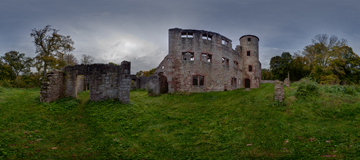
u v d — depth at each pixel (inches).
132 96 848.9
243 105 577.6
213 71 1063.0
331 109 438.6
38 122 383.2
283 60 1850.4
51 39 1144.8
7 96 591.5
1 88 722.8
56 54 1203.9
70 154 242.7
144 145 299.1
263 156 235.1
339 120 381.1
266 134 329.1
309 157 213.0
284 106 501.4
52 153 239.6
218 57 1095.6
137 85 1250.6
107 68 639.8
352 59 1393.9
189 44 1016.9
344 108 432.8
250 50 1325.0
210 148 286.4
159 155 254.5
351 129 310.8
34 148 253.0
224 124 418.3
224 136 339.0
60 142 295.7
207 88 1024.9
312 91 543.2
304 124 369.1
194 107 615.5
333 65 1314.0
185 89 983.0
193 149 282.7
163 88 973.8
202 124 432.1
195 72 1005.2
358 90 611.2
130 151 265.0
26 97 617.0
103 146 282.4
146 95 884.0
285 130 341.4
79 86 966.4
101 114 484.7
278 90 549.0
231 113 505.0
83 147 277.3
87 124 406.6
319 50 1433.3
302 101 506.9
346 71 1419.8
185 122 453.7
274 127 364.5
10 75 1201.4
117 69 647.1
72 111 499.5
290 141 285.3
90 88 630.5
